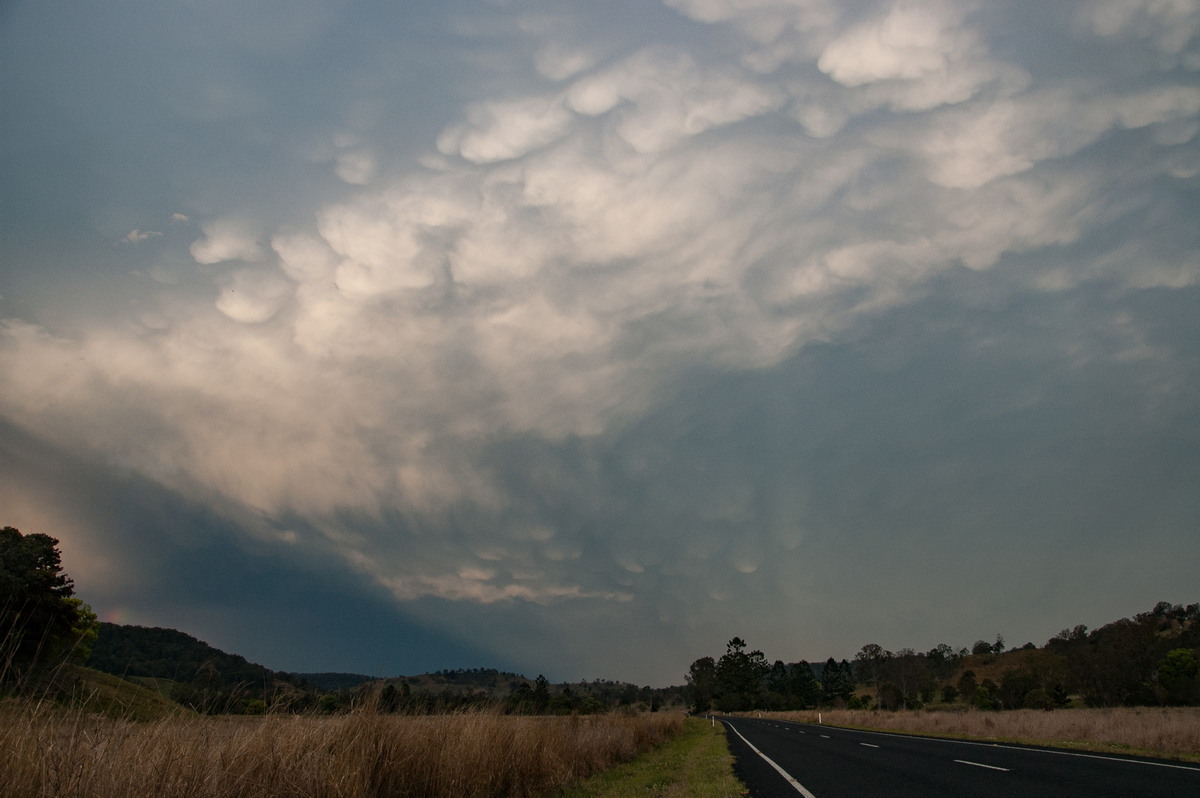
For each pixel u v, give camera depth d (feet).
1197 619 252.01
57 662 18.95
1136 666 210.18
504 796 35.70
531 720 46.88
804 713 277.64
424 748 30.35
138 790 18.11
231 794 20.66
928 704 322.96
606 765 55.88
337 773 24.40
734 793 37.22
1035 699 217.77
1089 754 51.85
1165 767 41.32
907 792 33.78
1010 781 36.06
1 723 17.04
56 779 16.89
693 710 492.95
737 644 453.58
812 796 33.99
